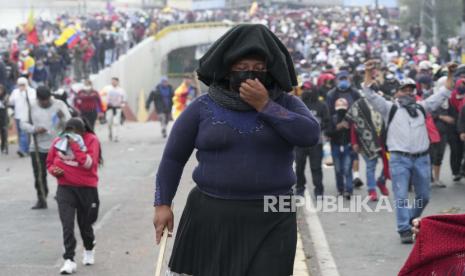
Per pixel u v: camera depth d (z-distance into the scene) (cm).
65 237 928
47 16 5059
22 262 982
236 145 500
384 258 1006
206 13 7275
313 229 1198
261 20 6694
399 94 1089
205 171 510
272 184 501
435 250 525
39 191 1375
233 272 498
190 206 521
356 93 1458
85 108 2512
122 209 1335
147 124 3644
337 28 6150
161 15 6662
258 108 496
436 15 5706
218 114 504
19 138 2223
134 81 5312
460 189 1567
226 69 504
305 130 496
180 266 519
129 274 916
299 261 952
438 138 1359
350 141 1446
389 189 1579
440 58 4475
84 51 3956
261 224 502
